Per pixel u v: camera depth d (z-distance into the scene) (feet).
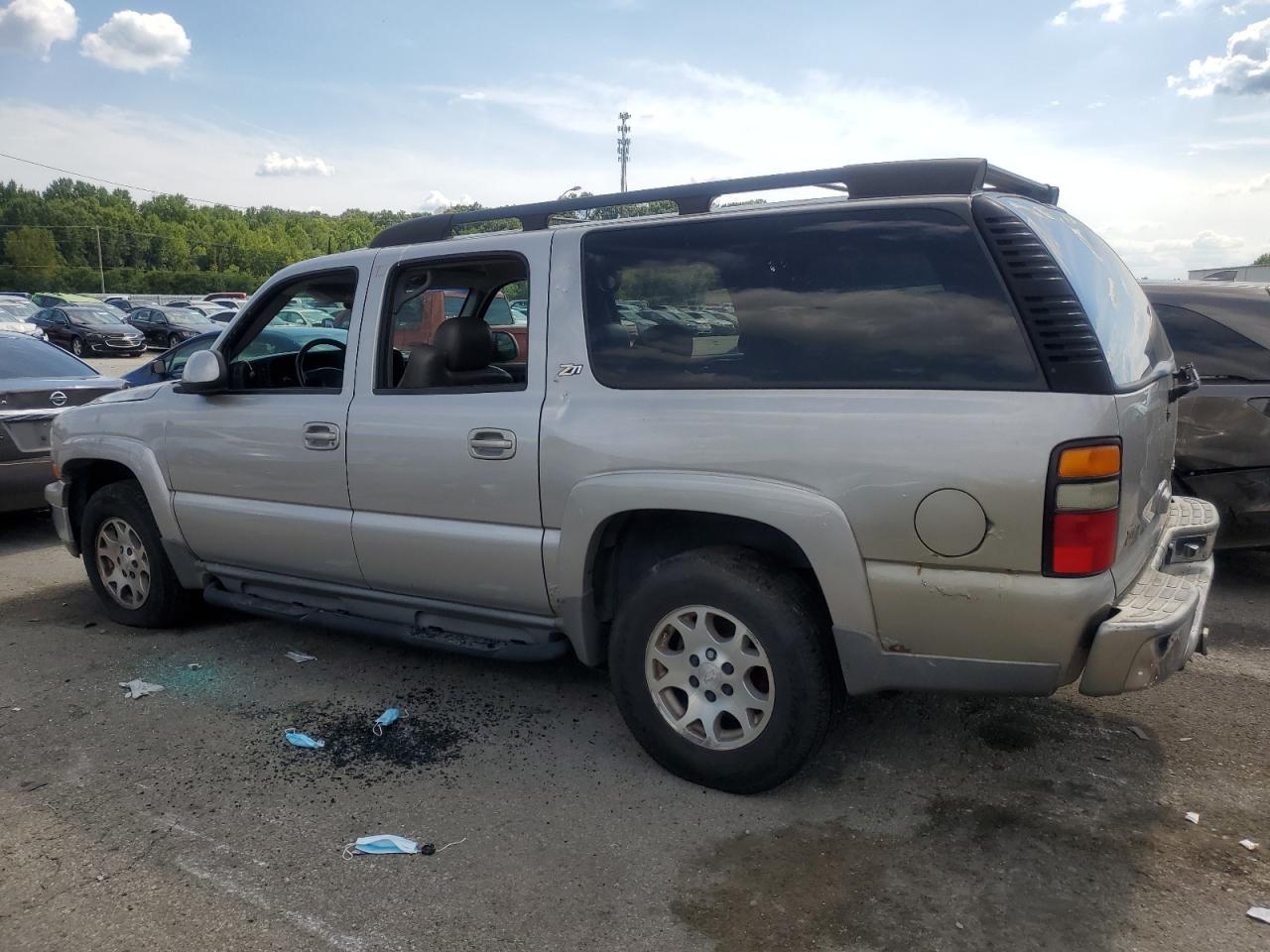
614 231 11.32
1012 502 8.66
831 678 10.11
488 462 11.60
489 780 11.12
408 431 12.26
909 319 9.40
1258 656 14.52
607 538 11.25
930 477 8.95
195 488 14.80
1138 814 10.15
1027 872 9.14
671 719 10.89
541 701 13.41
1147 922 8.38
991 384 8.91
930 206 9.46
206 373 14.01
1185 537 11.09
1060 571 8.63
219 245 406.21
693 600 10.41
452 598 12.53
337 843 9.84
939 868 9.23
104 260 390.83
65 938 8.40
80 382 24.32
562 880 9.13
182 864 9.50
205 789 10.99
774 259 10.20
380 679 14.25
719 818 10.21
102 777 11.30
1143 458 9.35
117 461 15.72
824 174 10.12
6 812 10.54
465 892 8.96
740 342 10.28
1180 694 13.16
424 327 14.40
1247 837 9.67
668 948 8.14
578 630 11.43
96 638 16.28
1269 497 16.52
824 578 9.56
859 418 9.34
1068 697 13.10
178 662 15.02
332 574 13.57
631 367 10.91
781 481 9.70
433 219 13.12
